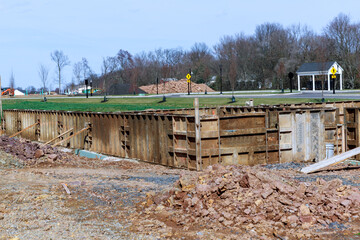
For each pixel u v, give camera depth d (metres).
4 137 20.81
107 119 22.89
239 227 8.91
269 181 10.26
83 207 10.70
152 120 19.53
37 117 30.61
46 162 18.86
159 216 9.75
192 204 9.88
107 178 14.79
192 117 17.22
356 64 89.38
